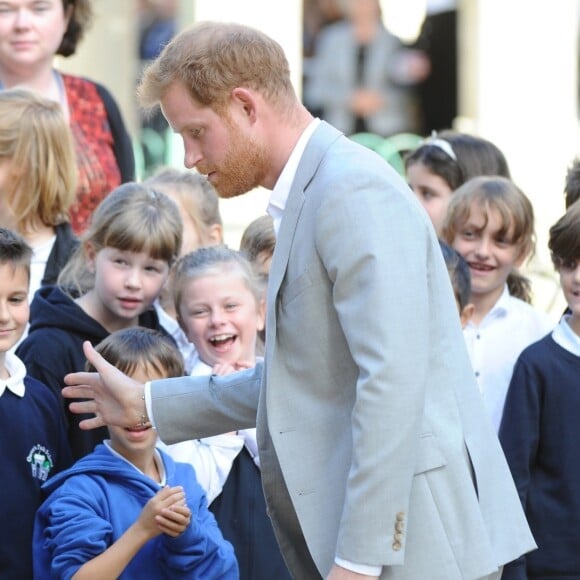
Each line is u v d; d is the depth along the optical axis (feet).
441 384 35.01
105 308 46.85
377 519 33.09
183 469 43.19
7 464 40.86
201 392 39.01
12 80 57.88
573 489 46.93
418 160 61.36
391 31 123.13
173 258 47.83
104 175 56.95
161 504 38.81
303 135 35.76
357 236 33.65
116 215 46.37
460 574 34.32
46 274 49.42
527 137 119.44
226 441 45.03
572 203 55.11
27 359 45.44
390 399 32.83
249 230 53.52
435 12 123.24
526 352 48.29
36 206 49.78
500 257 53.31
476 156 61.11
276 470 35.94
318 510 34.58
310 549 34.35
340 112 123.03
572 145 119.24
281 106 35.65
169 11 106.52
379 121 123.44
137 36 105.81
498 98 119.85
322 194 34.42
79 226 55.57
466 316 50.01
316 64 122.42
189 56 35.19
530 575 46.85
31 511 41.04
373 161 34.96
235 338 47.03
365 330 33.22
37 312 46.50
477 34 119.96
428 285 34.73
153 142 103.76
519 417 47.39
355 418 33.30
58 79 58.85
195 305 46.93
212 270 47.09
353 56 122.42
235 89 35.09
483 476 35.40
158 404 38.96
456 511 34.58
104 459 41.63
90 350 39.63
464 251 53.36
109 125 58.85
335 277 33.94
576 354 47.78
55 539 39.42
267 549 45.24
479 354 52.39
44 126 49.96
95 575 38.60
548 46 119.34
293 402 35.04
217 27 35.68
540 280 80.69
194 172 56.59
